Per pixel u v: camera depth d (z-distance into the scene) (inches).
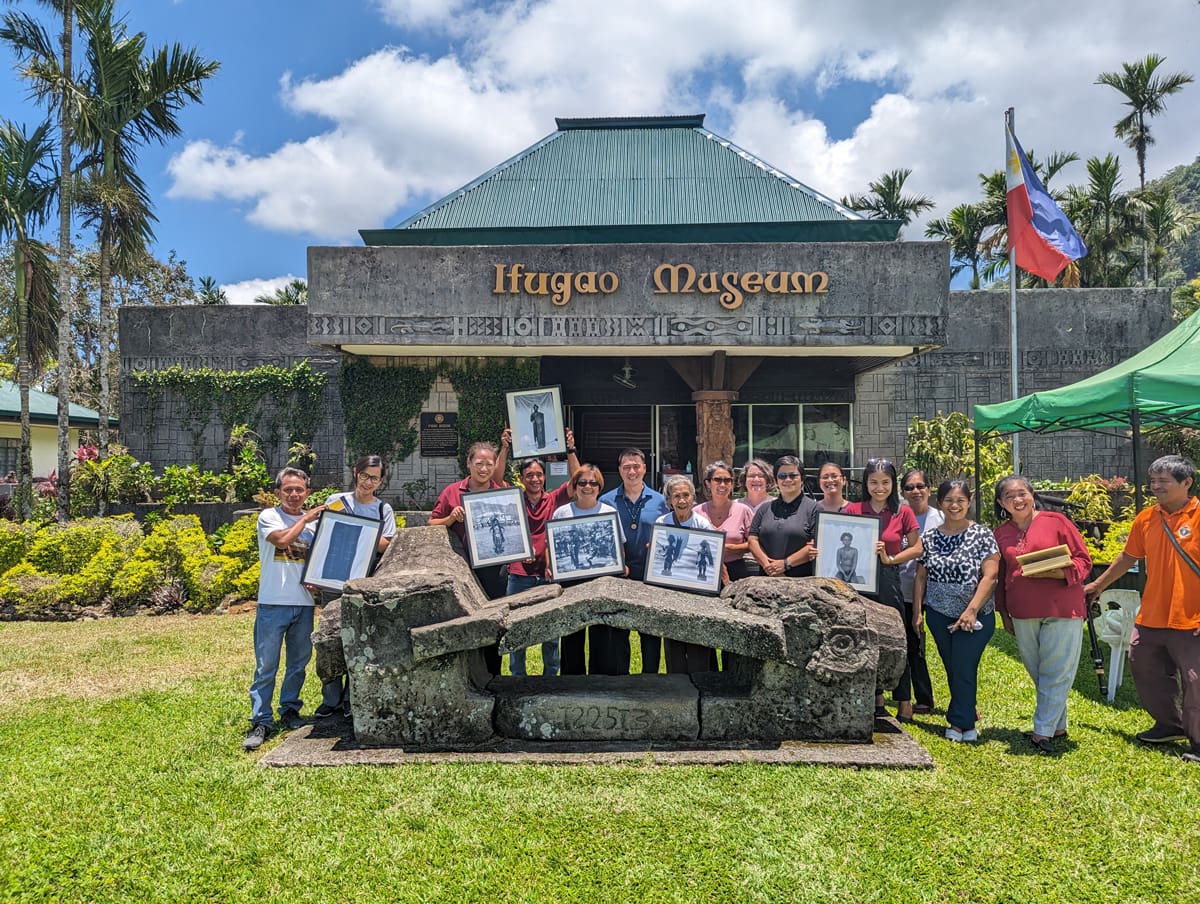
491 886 118.5
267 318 625.0
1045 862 124.6
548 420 231.5
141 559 368.8
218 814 141.3
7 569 397.1
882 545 193.0
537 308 451.5
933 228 1061.1
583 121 682.8
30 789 152.6
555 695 175.6
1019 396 586.2
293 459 591.2
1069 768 161.2
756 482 228.2
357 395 539.5
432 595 170.4
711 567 192.2
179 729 188.2
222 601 360.5
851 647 169.9
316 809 142.6
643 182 595.5
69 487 574.6
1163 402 267.7
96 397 1229.1
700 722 173.0
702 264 447.2
